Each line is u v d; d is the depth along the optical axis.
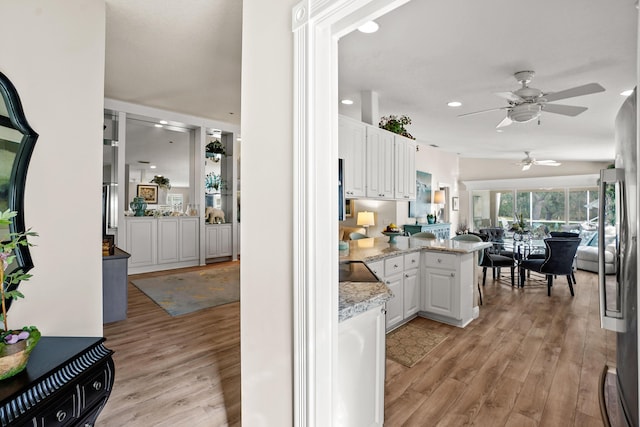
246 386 1.58
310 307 1.24
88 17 2.08
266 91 1.46
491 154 8.24
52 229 1.87
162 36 2.96
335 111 1.33
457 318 3.32
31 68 1.80
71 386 1.27
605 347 2.86
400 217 6.56
